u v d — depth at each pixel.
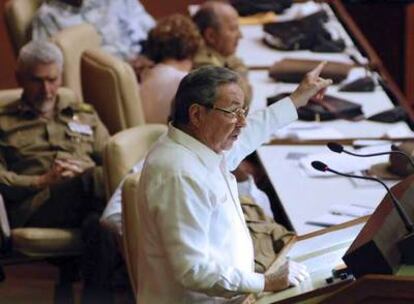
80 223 13.66
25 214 13.71
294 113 10.35
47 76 13.89
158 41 15.75
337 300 7.66
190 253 8.51
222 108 8.62
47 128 14.08
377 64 17.55
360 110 15.38
